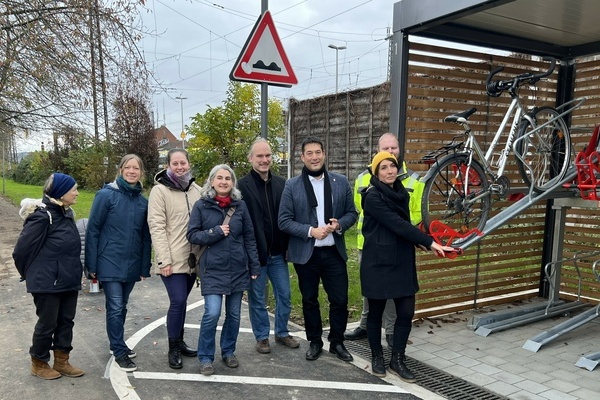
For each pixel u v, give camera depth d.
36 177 34.47
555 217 5.60
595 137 4.50
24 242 3.38
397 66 4.48
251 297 4.13
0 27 7.87
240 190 4.04
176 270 3.73
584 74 5.49
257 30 4.71
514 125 4.29
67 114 10.27
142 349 4.22
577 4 4.20
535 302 5.79
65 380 3.59
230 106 9.84
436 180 3.95
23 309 5.38
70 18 8.41
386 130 9.12
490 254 5.51
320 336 4.07
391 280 3.54
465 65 4.87
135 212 3.78
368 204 3.55
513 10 4.36
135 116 19.56
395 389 3.47
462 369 3.84
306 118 11.59
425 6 4.13
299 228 3.83
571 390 3.47
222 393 3.39
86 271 3.85
